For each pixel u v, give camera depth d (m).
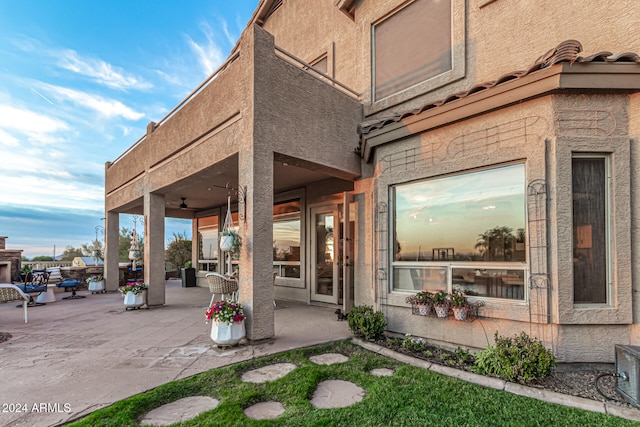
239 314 4.09
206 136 5.43
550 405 2.63
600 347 3.32
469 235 4.12
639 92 3.37
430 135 4.49
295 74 4.88
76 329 5.23
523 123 3.66
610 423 2.36
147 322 5.73
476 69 4.68
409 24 5.58
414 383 3.03
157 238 7.45
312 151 5.06
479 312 3.80
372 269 5.35
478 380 3.12
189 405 2.71
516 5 4.36
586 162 3.51
